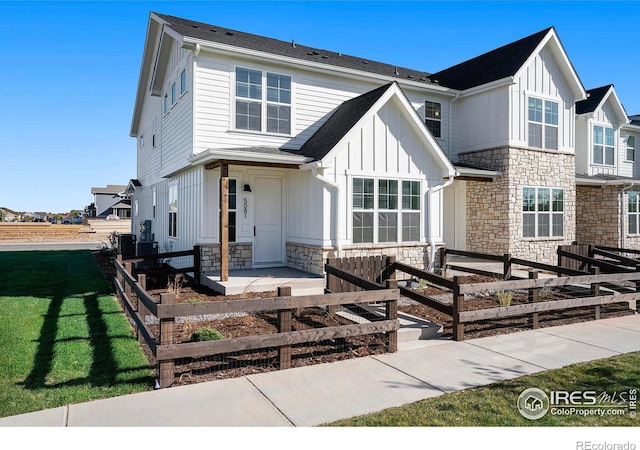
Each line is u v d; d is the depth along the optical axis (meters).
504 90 13.84
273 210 11.75
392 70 16.41
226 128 11.08
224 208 9.47
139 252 14.85
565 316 7.79
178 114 12.47
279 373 4.84
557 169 14.90
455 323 6.27
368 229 10.65
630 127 19.25
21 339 5.93
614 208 17.08
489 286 6.55
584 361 5.24
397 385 4.48
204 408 3.90
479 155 14.73
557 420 3.63
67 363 5.05
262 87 11.60
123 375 4.71
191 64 10.91
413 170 11.35
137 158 21.30
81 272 12.91
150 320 7.12
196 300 8.27
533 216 14.25
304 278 9.76
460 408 3.88
